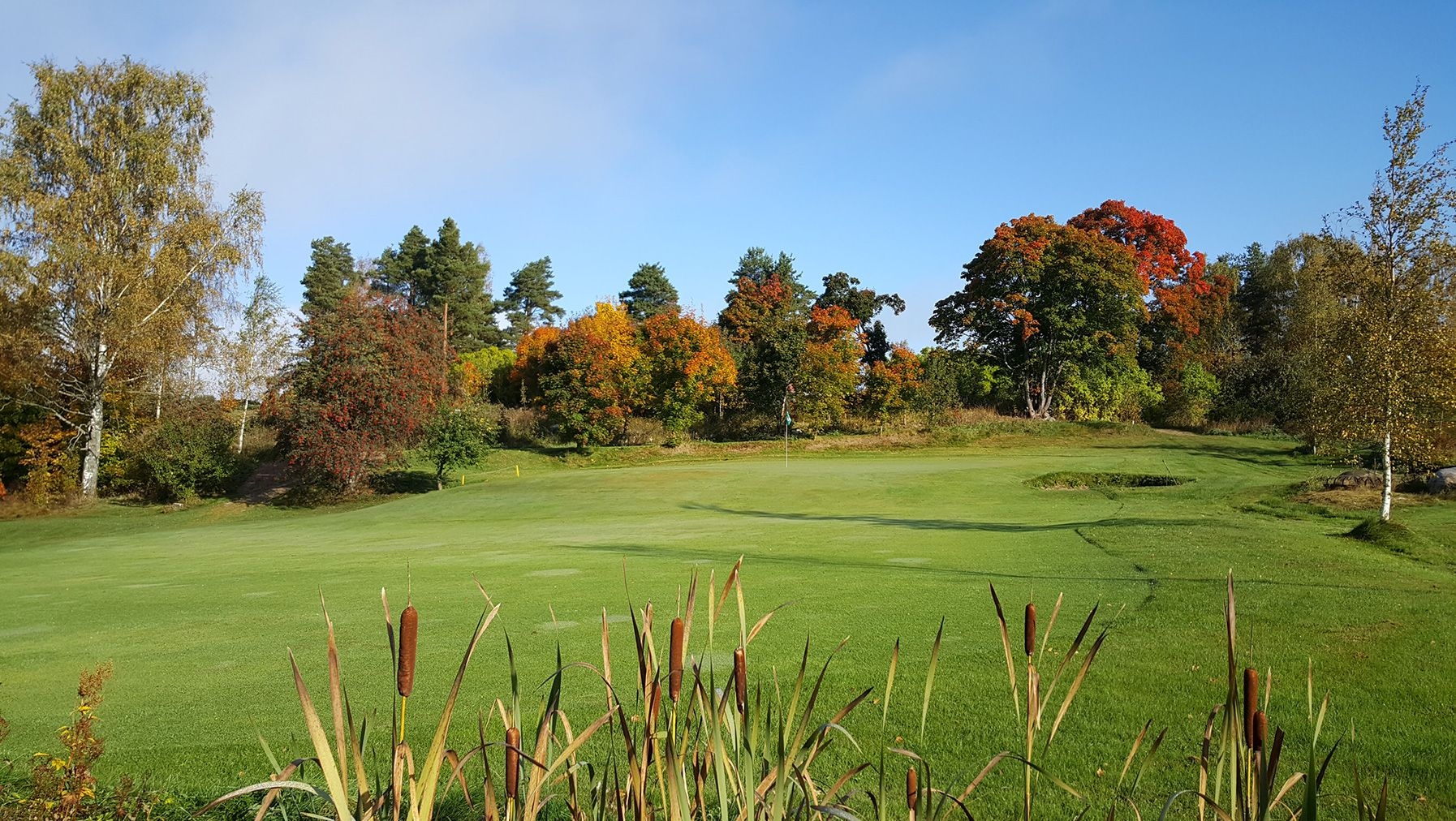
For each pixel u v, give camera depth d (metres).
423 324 37.25
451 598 10.61
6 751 5.50
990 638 7.75
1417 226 16.42
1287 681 6.21
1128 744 5.07
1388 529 14.30
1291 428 38.16
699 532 18.78
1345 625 7.84
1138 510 21.23
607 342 47.59
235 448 41.03
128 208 32.16
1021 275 50.75
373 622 9.41
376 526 25.38
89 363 33.12
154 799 4.35
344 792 1.61
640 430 49.00
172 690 6.92
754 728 2.38
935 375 49.69
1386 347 16.83
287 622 9.58
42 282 30.73
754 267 72.31
